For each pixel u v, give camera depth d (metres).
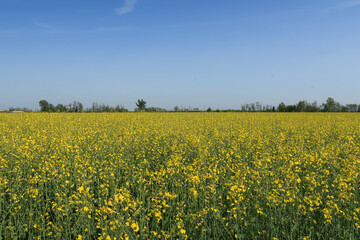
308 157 9.91
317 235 5.98
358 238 5.89
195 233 6.19
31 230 6.54
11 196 7.34
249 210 6.65
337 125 24.16
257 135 16.72
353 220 5.98
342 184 6.85
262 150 12.20
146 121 26.47
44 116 30.73
